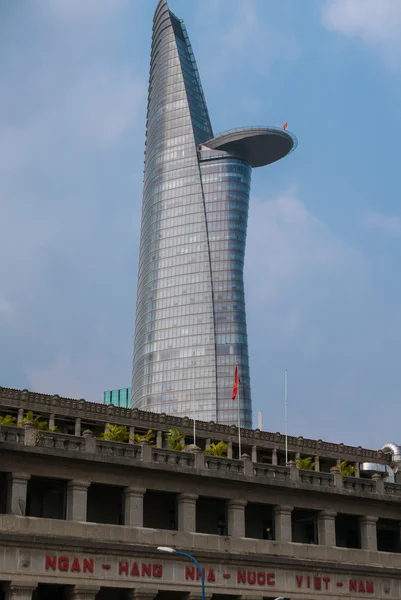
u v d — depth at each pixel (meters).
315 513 75.00
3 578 57.00
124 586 61.22
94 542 60.72
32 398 92.75
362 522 76.69
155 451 66.94
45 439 62.50
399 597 74.38
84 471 63.41
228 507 69.75
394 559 76.25
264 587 67.44
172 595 65.00
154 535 64.38
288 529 71.81
